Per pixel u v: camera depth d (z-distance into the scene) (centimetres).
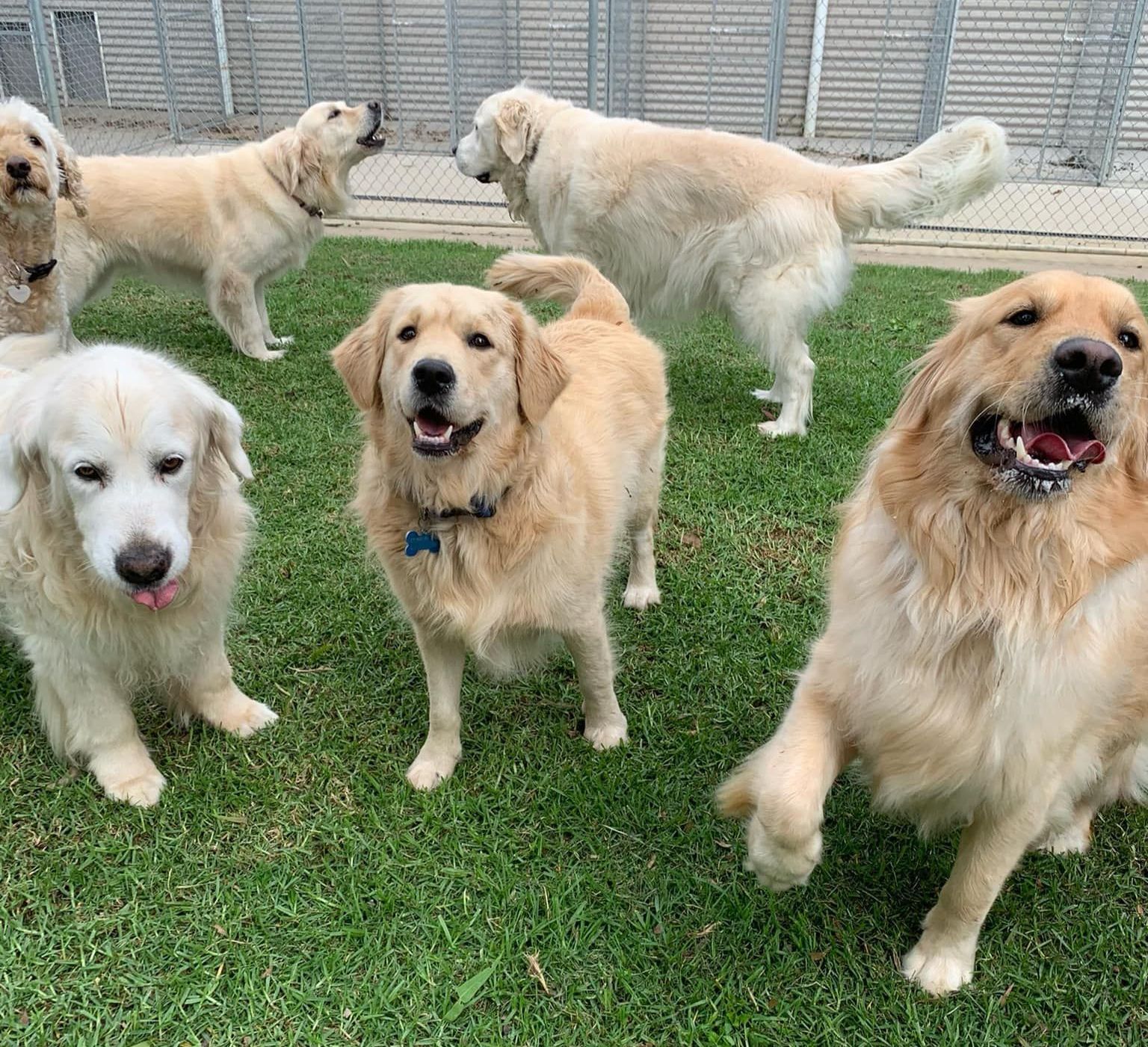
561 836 97
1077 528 72
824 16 520
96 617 96
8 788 101
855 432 194
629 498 118
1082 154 496
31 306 192
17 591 97
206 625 105
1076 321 70
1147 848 98
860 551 82
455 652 103
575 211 209
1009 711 74
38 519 95
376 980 83
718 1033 80
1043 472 68
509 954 85
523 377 97
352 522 152
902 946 88
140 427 89
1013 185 473
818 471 175
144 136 510
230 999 81
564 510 99
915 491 77
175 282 245
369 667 121
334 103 244
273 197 235
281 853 94
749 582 140
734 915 89
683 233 198
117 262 236
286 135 239
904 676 77
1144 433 73
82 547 94
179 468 93
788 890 91
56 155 200
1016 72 498
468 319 94
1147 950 87
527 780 104
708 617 132
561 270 138
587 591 102
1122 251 379
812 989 84
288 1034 78
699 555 148
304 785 103
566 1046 78
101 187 225
